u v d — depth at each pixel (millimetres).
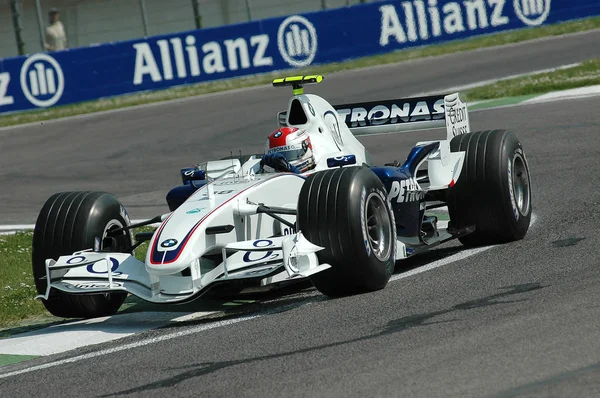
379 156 49438
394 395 14875
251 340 19672
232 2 92125
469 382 15086
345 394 15203
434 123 30453
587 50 77250
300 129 27391
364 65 83938
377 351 17438
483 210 27609
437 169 28188
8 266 34625
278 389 15906
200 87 83875
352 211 22141
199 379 17172
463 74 74062
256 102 73438
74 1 89938
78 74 81875
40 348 22094
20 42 87688
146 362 19016
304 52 85750
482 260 25828
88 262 23203
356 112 31516
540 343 16625
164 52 83562
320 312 21531
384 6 86688
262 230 24453
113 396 16844
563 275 22234
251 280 22016
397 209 26906
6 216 47406
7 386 18656
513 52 81062
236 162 26594
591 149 42969
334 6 92750
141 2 90750
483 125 53656
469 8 88750
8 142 70375
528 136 48438
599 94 57625
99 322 24422
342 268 22312
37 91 81125
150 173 53625
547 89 62594
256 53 85000
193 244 22188
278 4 92562
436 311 20109
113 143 64938
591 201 32812
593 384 14406
